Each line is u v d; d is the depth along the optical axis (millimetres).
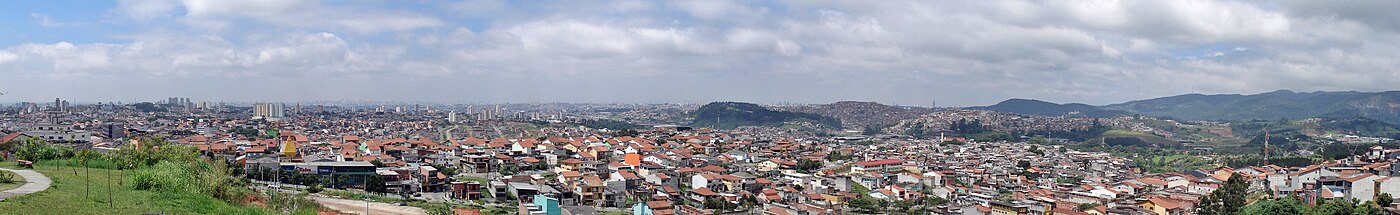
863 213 184875
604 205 184375
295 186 167250
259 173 171375
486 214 148750
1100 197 196375
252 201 100750
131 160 120375
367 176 176000
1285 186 195500
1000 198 198375
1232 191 164375
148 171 94188
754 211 179125
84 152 119062
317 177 175250
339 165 181250
